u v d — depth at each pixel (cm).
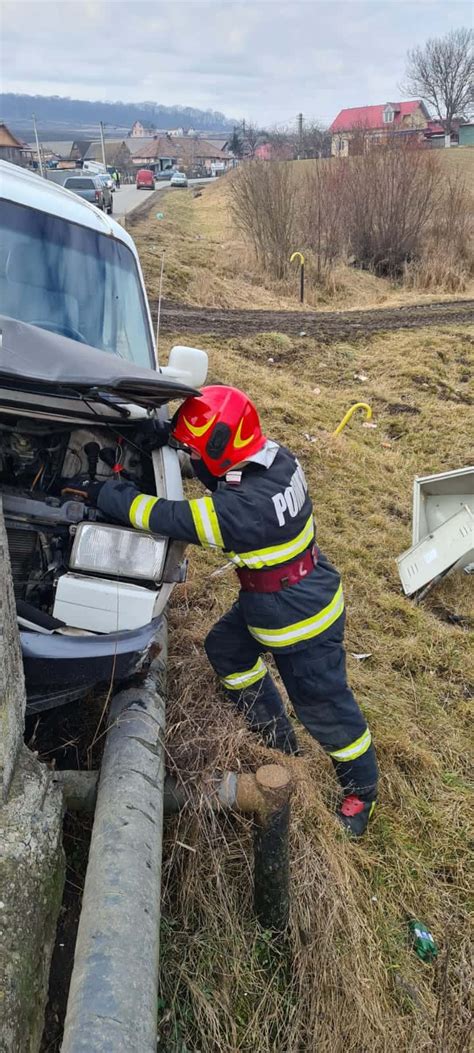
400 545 584
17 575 241
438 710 403
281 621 261
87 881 193
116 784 216
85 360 211
